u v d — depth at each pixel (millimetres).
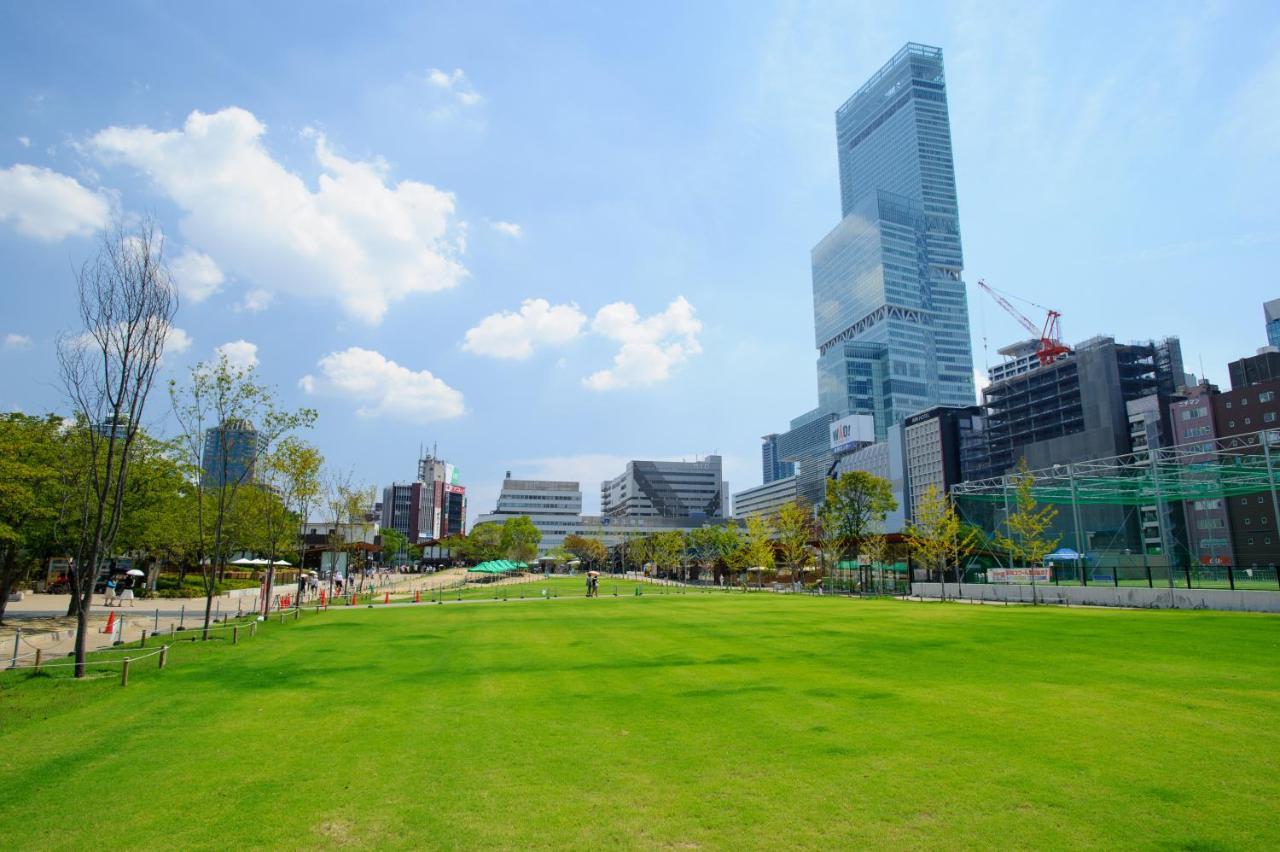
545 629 32250
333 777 10578
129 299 20734
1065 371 148875
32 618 39156
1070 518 99438
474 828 8555
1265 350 118375
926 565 69938
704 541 123938
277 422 36469
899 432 188625
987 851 7695
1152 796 9203
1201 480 54344
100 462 33062
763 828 8391
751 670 19156
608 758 11219
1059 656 20922
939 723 12992
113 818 9070
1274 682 16594
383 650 25312
